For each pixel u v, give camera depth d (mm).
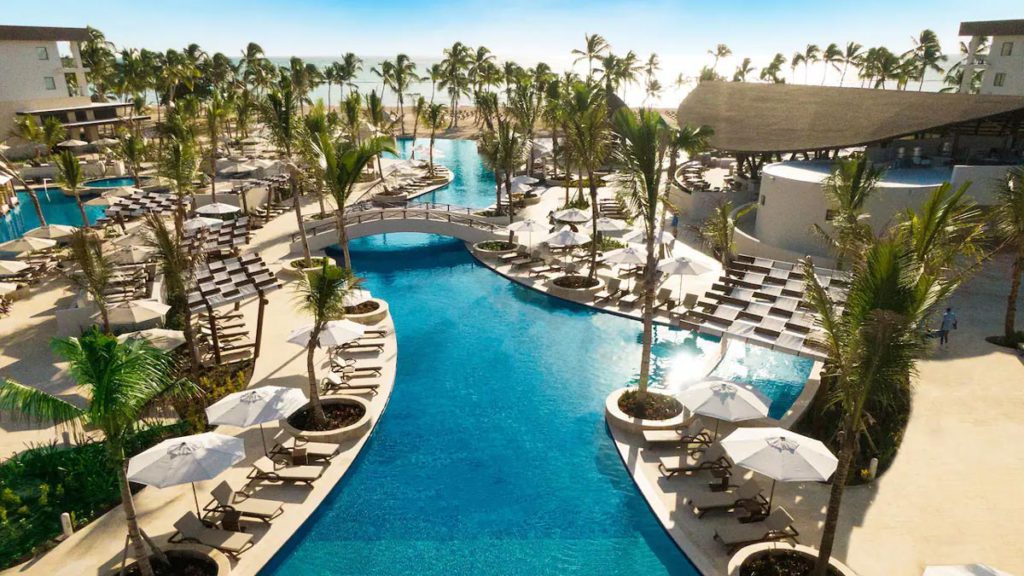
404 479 15125
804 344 17391
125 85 79812
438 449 16359
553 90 49844
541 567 12367
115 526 12922
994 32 54531
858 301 9500
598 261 27859
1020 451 15062
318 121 28594
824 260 28312
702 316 21672
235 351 21109
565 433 17062
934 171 31359
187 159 31000
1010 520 12758
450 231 34688
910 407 17016
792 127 37281
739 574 11281
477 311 25953
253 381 19078
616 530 13375
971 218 27453
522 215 40656
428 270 31453
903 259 9273
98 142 62344
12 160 57719
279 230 37469
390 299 27375
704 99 45969
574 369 20797
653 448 15797
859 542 12227
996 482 13953
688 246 33438
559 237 28547
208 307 19875
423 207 41688
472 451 16266
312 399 16484
